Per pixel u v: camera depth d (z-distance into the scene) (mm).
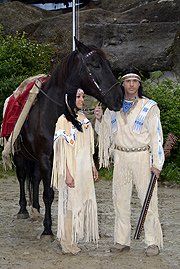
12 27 14875
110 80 3641
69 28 13391
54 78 4059
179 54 10664
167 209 5641
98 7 14977
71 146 3410
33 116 4195
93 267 3275
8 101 4754
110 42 11586
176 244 3955
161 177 7992
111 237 4188
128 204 3646
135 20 12383
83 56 3777
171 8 11914
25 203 5102
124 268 3254
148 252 3568
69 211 3496
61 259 3482
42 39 13672
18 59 11469
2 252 3680
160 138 3424
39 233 4363
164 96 8703
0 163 9281
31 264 3350
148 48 11031
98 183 7891
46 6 16594
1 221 4887
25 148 4414
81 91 3479
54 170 3402
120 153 3576
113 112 3604
